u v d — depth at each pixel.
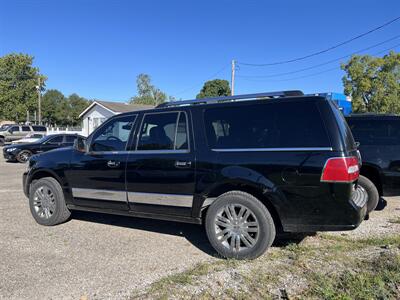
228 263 4.39
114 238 5.54
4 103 60.78
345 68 47.47
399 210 7.20
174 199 4.92
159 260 4.62
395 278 3.71
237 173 4.48
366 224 6.10
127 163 5.31
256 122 4.57
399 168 6.49
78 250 5.00
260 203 4.43
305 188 4.18
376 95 45.03
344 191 4.04
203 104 4.98
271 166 4.34
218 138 4.74
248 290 3.62
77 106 102.56
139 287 3.83
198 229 6.01
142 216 5.31
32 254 4.84
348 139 4.42
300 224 4.27
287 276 3.91
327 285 3.62
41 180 6.30
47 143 19.30
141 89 94.19
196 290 3.64
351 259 4.34
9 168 16.03
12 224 6.34
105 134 5.70
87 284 3.92
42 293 3.72
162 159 5.02
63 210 6.17
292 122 4.38
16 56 61.38
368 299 3.35
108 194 5.54
